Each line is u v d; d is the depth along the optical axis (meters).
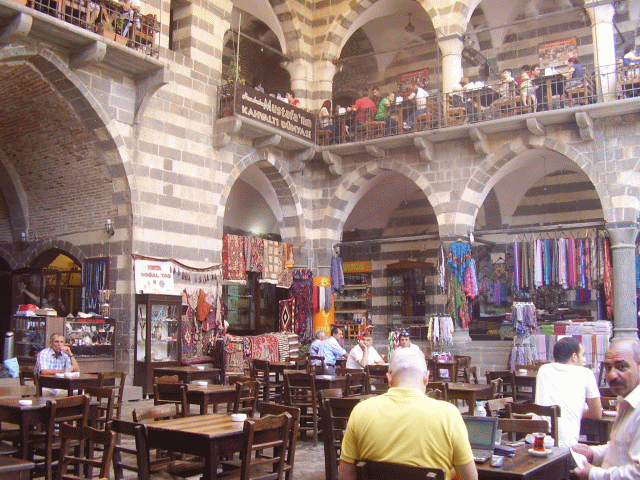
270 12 19.67
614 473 3.74
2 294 17.19
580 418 6.32
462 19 18.27
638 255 17.14
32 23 12.30
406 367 4.19
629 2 19.44
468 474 3.94
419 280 22.73
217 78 17.14
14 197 16.72
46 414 6.75
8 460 5.03
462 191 17.97
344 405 7.17
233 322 22.09
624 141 16.11
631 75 16.38
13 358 13.42
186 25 16.64
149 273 14.80
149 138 15.20
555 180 21.19
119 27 13.93
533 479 4.73
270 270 18.72
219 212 16.92
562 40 20.67
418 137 17.92
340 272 20.09
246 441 5.72
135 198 14.76
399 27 22.75
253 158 18.12
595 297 19.41
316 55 20.17
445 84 18.33
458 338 17.52
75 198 15.71
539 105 17.28
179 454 7.35
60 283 17.19
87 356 13.83
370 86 23.47
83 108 14.03
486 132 17.58
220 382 15.58
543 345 16.28
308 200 20.14
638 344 4.04
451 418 3.99
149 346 14.17
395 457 3.95
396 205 23.55
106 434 5.43
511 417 6.30
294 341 18.34
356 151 19.39
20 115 14.85
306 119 19.12
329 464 6.96
